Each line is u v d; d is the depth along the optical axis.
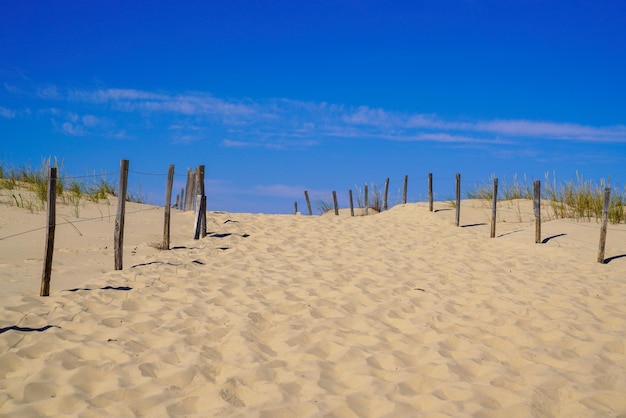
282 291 8.05
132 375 4.98
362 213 22.53
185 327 6.31
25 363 5.10
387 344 6.07
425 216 17.02
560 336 6.26
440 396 4.72
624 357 5.64
